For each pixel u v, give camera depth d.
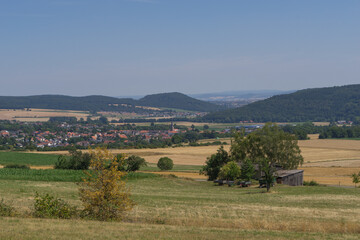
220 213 38.50
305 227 31.62
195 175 100.81
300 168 116.00
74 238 23.28
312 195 60.97
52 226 26.39
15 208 35.03
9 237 22.36
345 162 133.00
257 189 71.75
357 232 30.95
